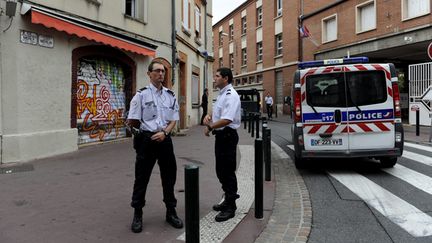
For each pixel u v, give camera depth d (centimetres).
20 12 855
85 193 600
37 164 830
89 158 909
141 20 1324
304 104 789
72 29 934
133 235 434
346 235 452
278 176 776
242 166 859
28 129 883
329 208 556
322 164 892
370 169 821
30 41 885
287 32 3241
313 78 787
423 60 2530
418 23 1841
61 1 966
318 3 2736
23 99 869
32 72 891
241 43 4325
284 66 3306
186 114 1855
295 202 588
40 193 598
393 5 1981
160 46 1452
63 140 976
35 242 410
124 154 969
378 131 771
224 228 465
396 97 770
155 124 454
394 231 462
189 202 324
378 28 2088
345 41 2367
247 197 604
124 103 1269
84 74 1092
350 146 777
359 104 774
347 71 777
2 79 831
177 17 1653
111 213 507
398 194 622
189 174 324
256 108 2664
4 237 423
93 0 1080
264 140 729
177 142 1262
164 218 492
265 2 3684
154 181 682
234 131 495
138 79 1298
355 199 600
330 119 779
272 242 428
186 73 1853
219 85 495
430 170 796
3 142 828
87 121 1109
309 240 437
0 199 564
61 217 489
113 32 1107
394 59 2478
